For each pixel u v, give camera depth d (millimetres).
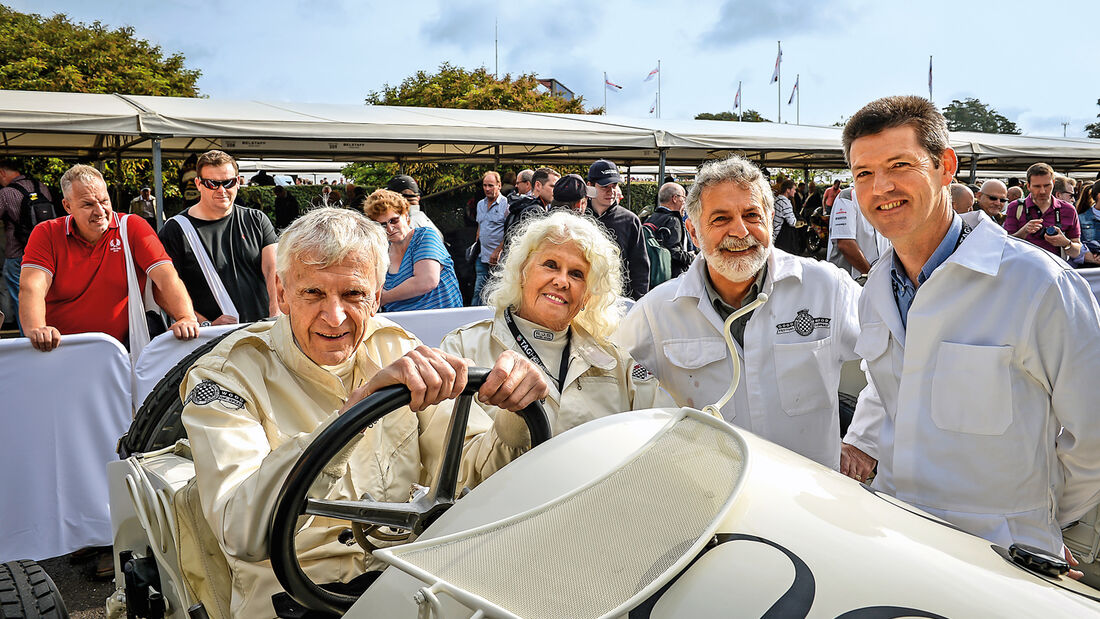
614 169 5742
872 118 1891
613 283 2258
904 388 1975
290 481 1314
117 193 13281
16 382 3490
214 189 4492
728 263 2260
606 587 1108
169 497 1797
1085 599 1118
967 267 1838
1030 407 1851
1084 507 1987
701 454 1359
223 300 4551
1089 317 1776
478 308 4477
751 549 1128
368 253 1834
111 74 29172
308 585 1406
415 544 1227
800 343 2385
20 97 9312
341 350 1851
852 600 1028
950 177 1932
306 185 18234
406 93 34000
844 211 6086
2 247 8977
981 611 1011
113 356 3713
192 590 1767
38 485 3566
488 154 15438
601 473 1324
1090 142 18062
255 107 10227
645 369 2311
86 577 3566
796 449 2414
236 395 1734
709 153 16141
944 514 1906
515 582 1143
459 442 1521
